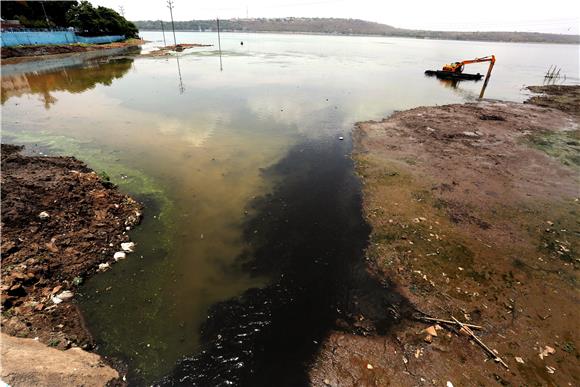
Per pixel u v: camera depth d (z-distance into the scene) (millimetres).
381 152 15750
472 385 5742
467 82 36562
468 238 9672
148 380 5891
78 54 52344
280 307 7434
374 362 6180
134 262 8555
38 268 7617
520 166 14422
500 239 9648
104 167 13625
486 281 8078
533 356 6242
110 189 11477
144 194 11773
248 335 6773
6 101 23625
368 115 22016
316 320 7113
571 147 16797
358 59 57031
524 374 5918
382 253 9062
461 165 14359
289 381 5887
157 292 7723
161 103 23828
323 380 5883
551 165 14648
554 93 31000
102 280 7914
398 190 12305
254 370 6078
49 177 11258
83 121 19484
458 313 7180
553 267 8570
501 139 17625
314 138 17578
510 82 37750
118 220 9906
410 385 5750
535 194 12164
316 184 12812
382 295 7723
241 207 11242
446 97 28594
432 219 10555
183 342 6602
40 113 20859
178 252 9023
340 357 6289
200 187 12398
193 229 10000
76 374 5395
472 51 86875
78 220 9445
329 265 8695
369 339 6660
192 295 7699
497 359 6133
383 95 28391
